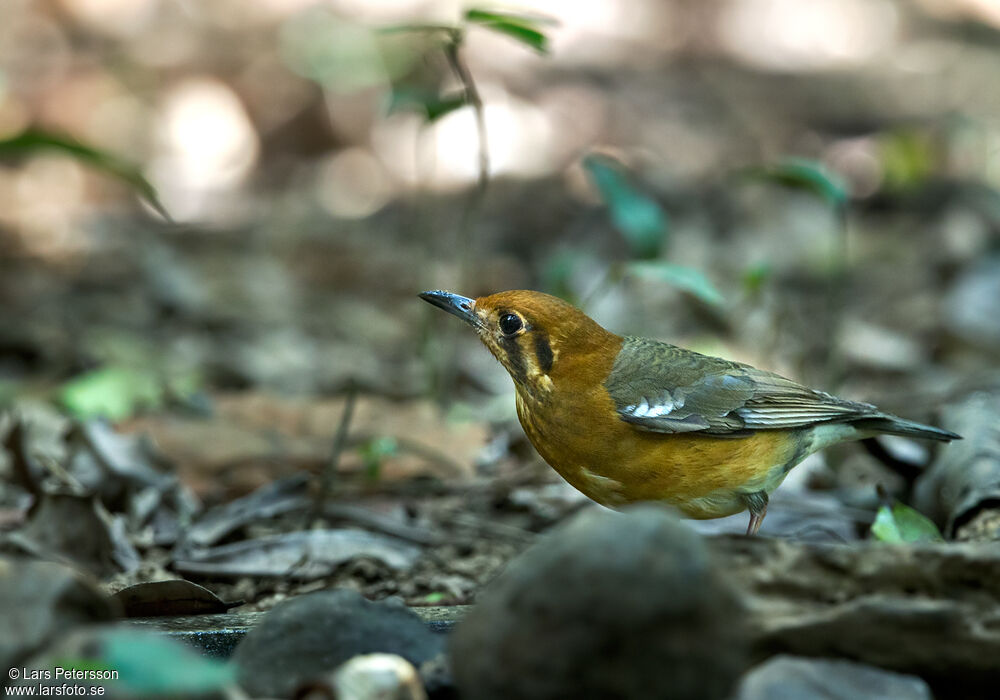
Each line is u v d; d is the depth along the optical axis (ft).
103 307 55.01
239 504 32.86
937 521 29.25
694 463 27.43
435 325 53.88
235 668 17.29
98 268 61.93
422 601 26.94
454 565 29.91
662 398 27.32
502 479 36.52
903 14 109.19
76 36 86.79
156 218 74.13
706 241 65.16
